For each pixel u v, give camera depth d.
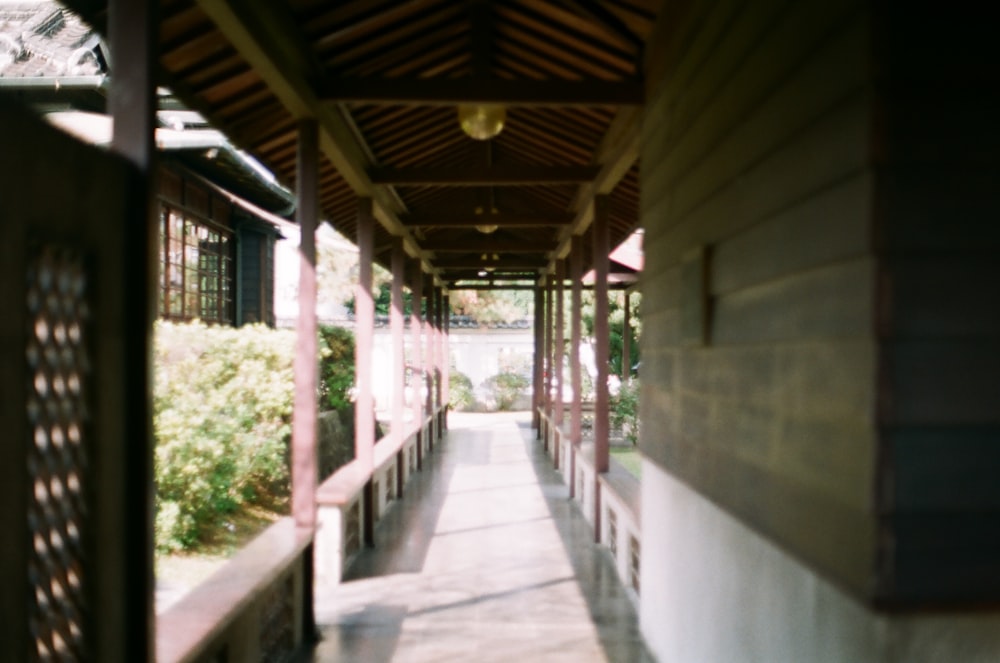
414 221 6.73
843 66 1.50
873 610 1.37
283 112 3.66
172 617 2.33
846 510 1.48
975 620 1.41
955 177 1.39
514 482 7.98
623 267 10.67
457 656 3.33
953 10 1.40
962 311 1.38
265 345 6.89
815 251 1.62
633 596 4.17
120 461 1.67
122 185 1.70
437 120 4.88
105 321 1.60
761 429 1.96
